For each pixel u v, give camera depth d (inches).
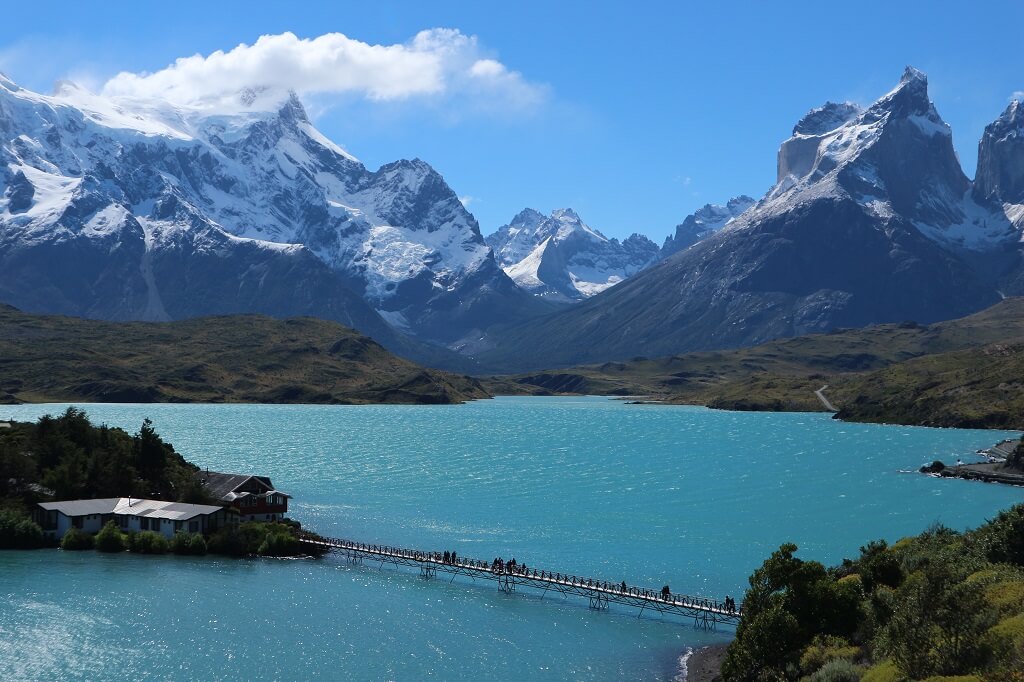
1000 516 4232.3
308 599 5315.0
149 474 7608.3
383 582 5723.4
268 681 4111.7
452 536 6988.2
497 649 4566.9
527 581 5669.3
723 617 4977.9
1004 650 2741.1
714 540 6850.4
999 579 3513.8
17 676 4128.9
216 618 4928.6
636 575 5900.6
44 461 7549.2
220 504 6865.2
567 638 4741.6
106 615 4938.5
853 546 6599.4
